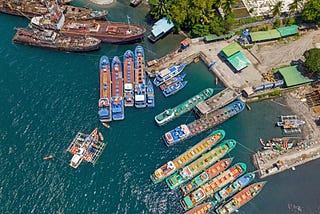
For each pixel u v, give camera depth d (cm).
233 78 16025
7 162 13512
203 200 12888
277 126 14788
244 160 13875
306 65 15325
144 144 14175
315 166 13775
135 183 13212
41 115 14812
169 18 17250
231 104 15275
